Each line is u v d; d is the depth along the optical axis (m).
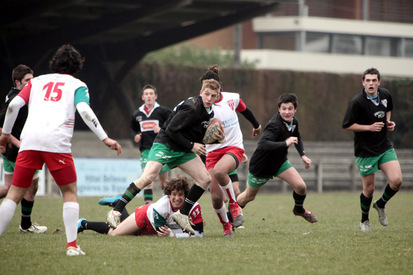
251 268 18.09
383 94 28.12
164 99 90.94
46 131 18.59
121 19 66.50
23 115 26.48
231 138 26.69
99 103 85.44
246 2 68.38
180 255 20.20
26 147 18.67
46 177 60.00
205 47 147.25
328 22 141.12
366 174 28.25
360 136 28.22
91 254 20.05
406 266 18.64
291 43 143.12
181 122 23.44
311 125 98.19
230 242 23.66
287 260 19.53
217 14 74.88
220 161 25.97
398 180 27.48
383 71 141.25
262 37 145.88
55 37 71.56
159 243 22.89
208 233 28.17
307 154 79.50
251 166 28.16
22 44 75.12
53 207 42.56
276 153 27.44
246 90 95.00
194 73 92.62
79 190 57.97
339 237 25.98
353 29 142.38
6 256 19.55
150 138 40.56
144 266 18.19
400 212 41.25
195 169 24.23
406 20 153.12
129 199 23.67
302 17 139.50
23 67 26.16
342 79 100.00
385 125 28.12
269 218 36.56
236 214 26.09
